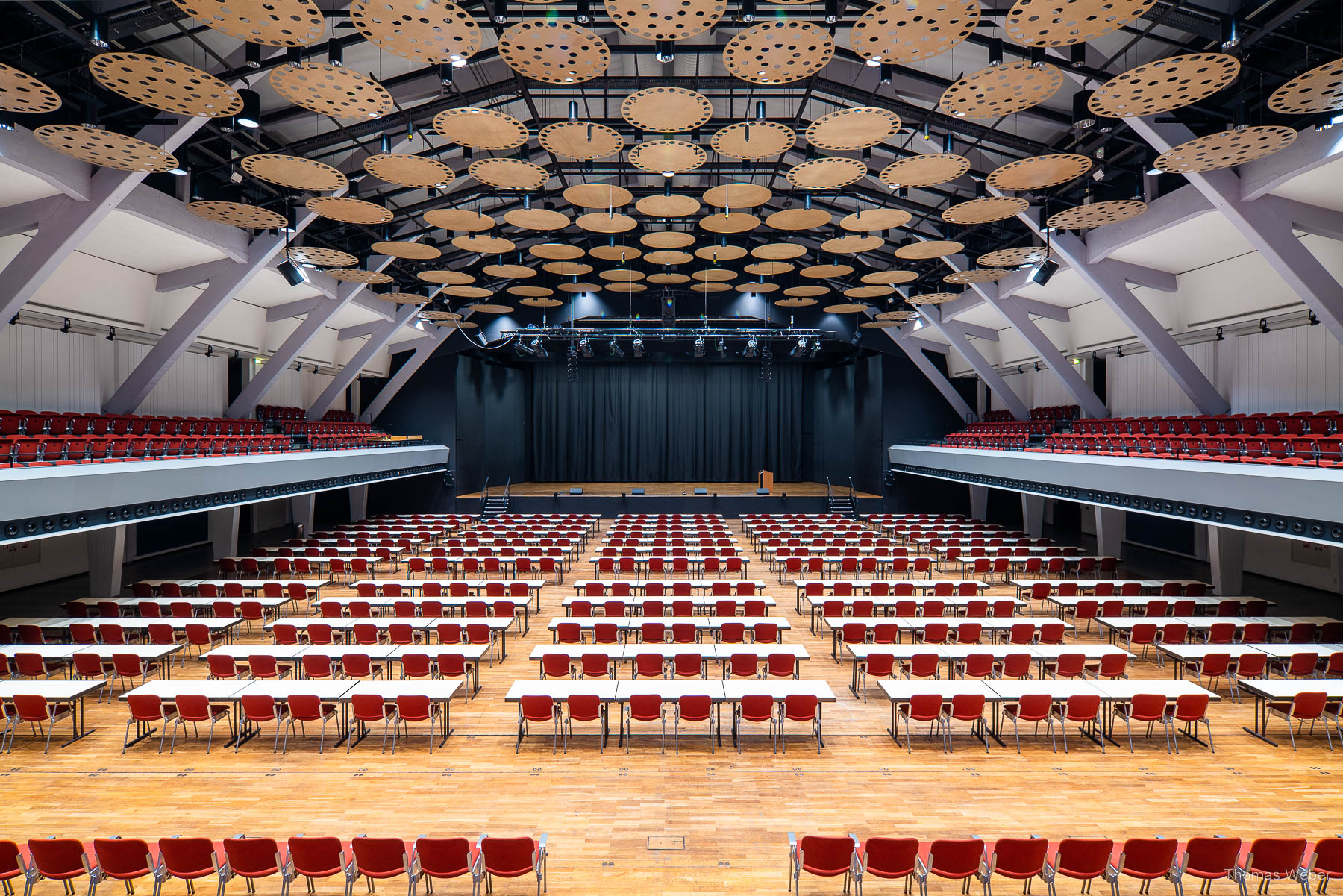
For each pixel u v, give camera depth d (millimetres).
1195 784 8031
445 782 8070
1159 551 24219
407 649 10320
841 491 33375
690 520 26844
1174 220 14430
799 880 6297
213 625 11312
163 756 8742
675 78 14406
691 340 31969
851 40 7020
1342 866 5621
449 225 15281
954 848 5750
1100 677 10289
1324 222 12219
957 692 8773
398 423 31844
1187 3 9852
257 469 16828
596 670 10039
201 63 11906
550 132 10195
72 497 11102
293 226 16906
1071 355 25734
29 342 16578
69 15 9695
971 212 13273
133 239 15836
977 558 17734
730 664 11109
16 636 11203
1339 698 8703
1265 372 18031
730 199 14438
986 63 12898
